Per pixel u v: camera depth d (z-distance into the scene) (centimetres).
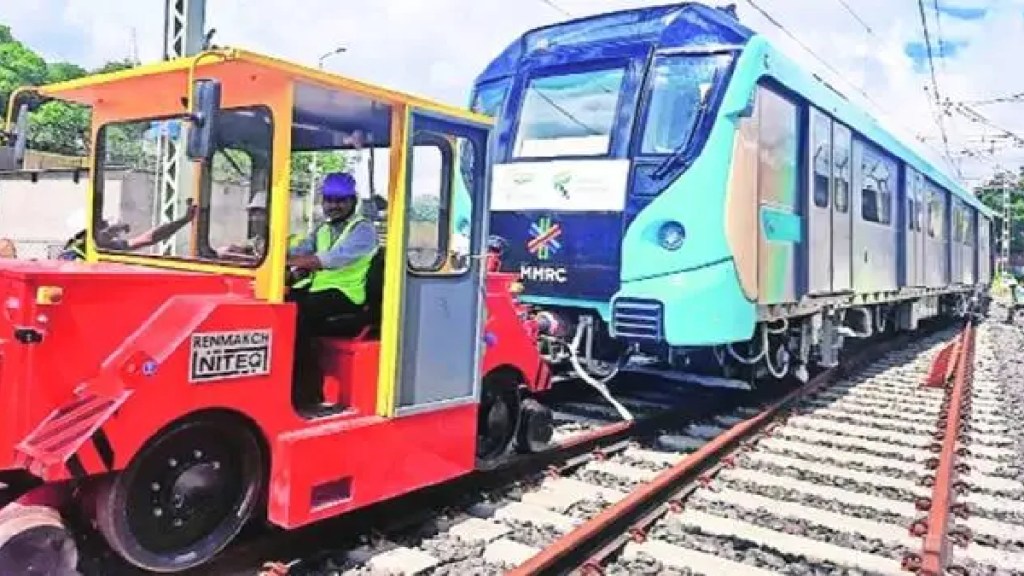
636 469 640
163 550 383
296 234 498
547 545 479
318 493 423
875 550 504
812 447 745
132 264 475
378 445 448
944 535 512
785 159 845
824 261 969
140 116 479
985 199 7275
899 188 1356
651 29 775
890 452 740
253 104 423
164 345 365
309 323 472
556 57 819
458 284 501
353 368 454
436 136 482
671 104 738
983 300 2733
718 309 703
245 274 424
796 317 962
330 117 478
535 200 783
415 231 468
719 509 562
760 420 807
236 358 389
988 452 756
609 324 734
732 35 742
